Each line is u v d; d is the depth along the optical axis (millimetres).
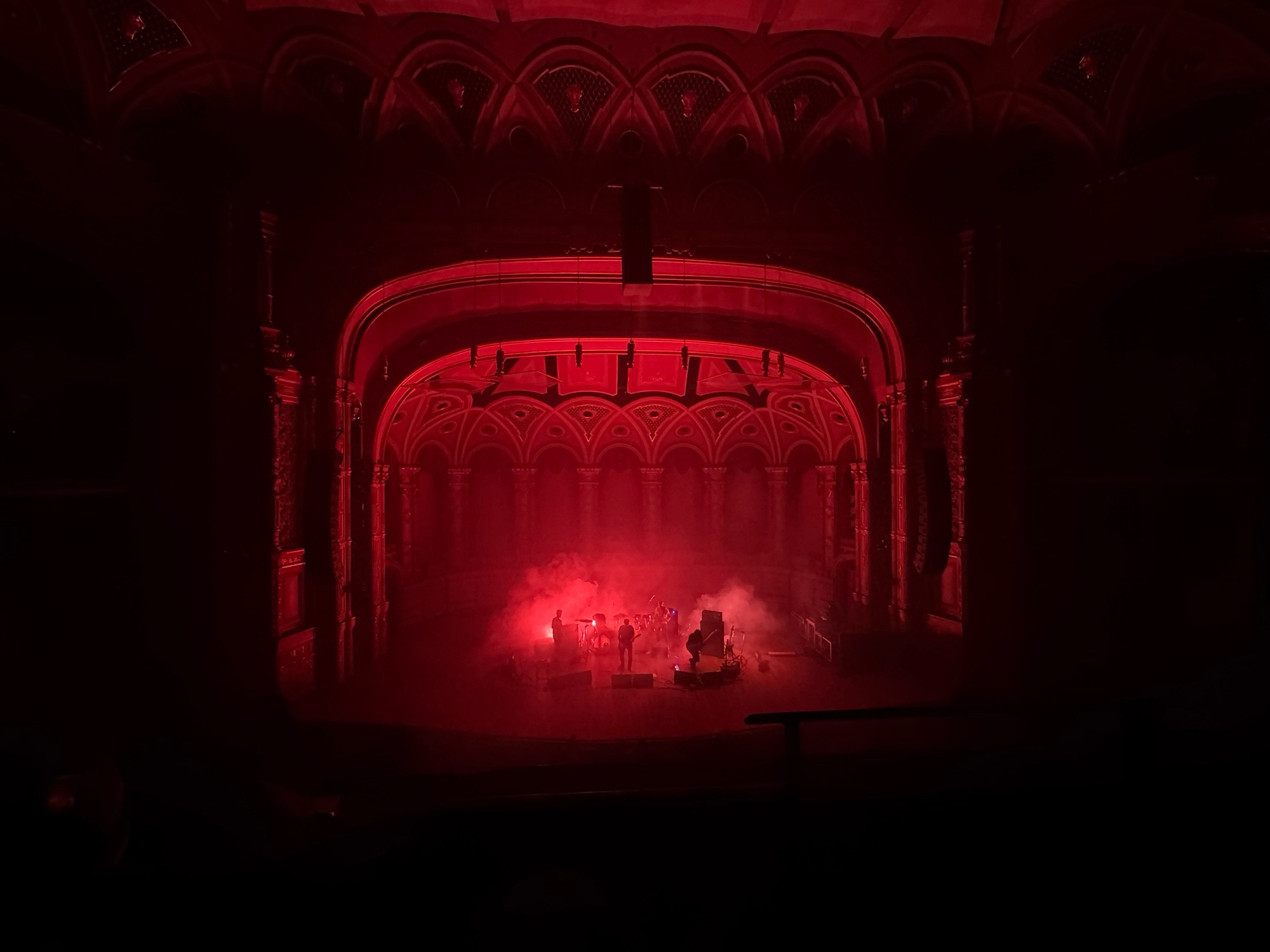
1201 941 3326
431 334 12219
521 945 3449
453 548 17922
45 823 3723
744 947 3410
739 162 9773
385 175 9289
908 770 6254
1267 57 7047
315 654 9766
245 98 7953
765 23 8055
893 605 11070
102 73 6965
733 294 11305
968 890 3605
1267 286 8633
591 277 10180
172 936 3461
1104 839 3797
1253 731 6602
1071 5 7520
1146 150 8375
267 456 8438
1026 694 8969
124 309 7652
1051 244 9180
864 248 10141
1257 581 8898
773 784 4242
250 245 8383
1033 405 9266
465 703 11164
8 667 6836
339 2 7441
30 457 7137
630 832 3959
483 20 7938
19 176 6391
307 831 5059
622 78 8703
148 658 7773
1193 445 9375
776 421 18156
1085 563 9250
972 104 8875
